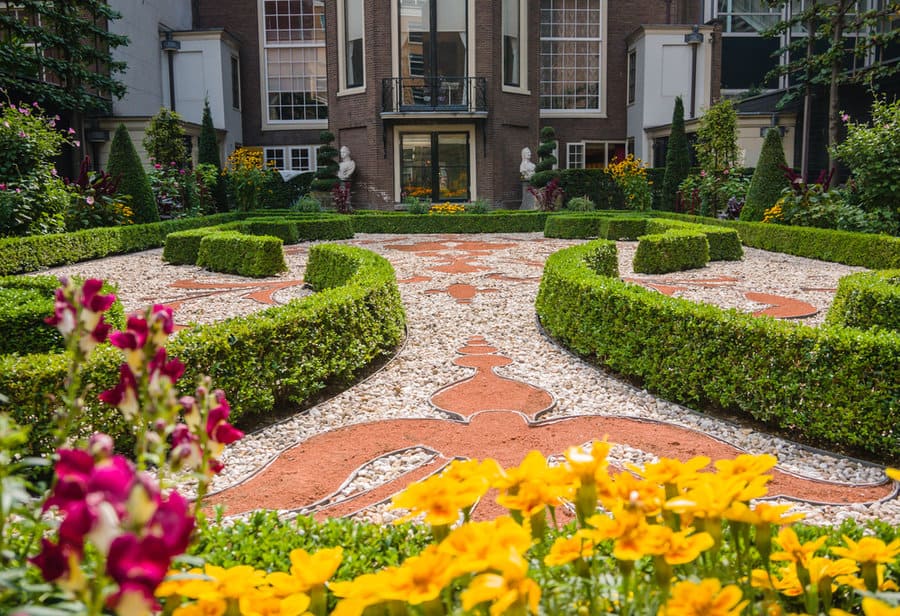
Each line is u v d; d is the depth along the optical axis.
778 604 1.34
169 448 3.73
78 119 18.11
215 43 22.34
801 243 11.82
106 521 0.83
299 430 4.30
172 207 17.17
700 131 17.19
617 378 5.26
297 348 4.65
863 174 11.38
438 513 1.28
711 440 4.06
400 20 20.14
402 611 1.20
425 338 6.48
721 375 4.41
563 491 1.35
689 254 10.52
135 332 1.33
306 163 24.73
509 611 1.07
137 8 20.61
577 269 6.54
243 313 7.48
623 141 24.52
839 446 3.95
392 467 3.71
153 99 21.73
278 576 1.30
